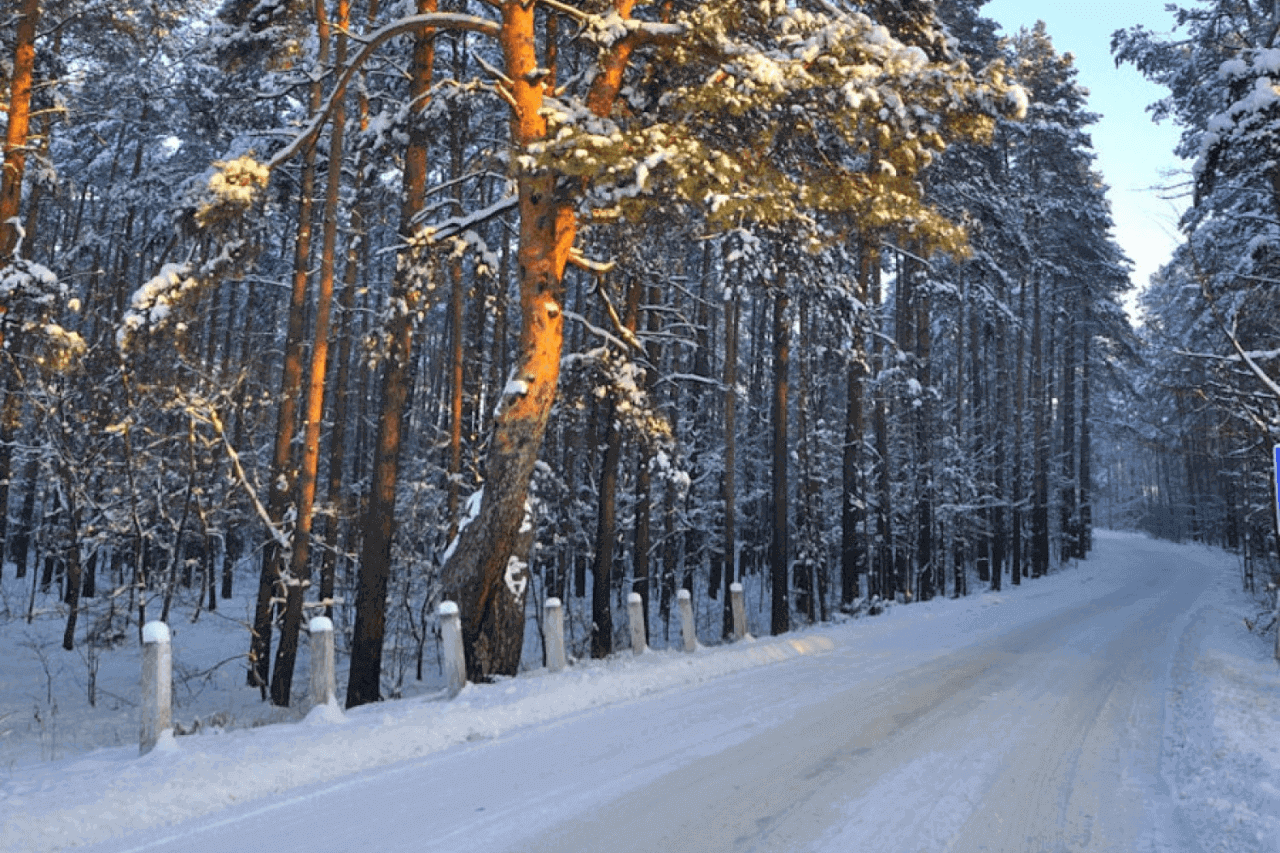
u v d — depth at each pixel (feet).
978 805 16.20
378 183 63.00
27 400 59.41
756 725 23.12
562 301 37.65
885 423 93.04
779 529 62.03
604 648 59.77
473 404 71.82
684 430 90.38
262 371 68.03
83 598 80.48
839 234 40.47
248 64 55.93
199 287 41.68
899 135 35.22
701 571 112.78
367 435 113.80
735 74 34.65
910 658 39.47
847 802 16.06
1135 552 191.42
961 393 122.62
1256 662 40.93
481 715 23.29
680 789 16.75
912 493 110.32
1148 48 75.31
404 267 43.65
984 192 92.63
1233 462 124.06
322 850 13.21
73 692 48.60
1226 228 75.72
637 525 72.08
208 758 18.04
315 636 23.58
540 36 61.26
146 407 52.11
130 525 58.54
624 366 46.06
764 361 122.62
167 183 93.40
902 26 46.47
